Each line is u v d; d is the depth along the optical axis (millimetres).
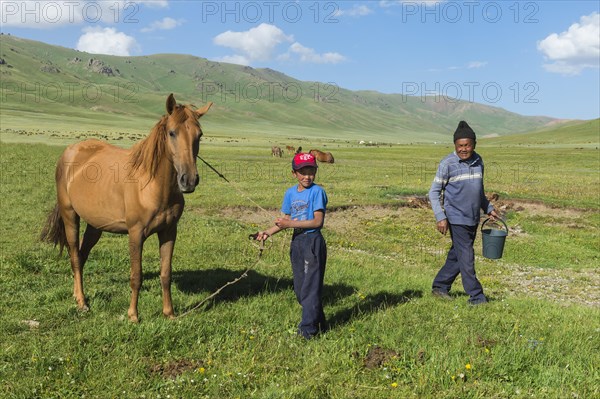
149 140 5887
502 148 94062
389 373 4574
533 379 4523
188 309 6488
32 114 161875
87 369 4625
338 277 8570
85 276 8047
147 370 4660
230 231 12812
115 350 4973
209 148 61125
